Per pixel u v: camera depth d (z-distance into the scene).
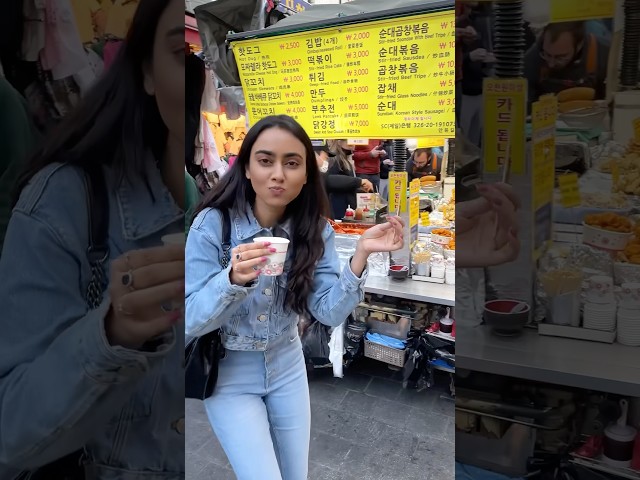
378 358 3.29
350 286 1.63
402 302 3.18
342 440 2.71
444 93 1.92
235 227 1.56
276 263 1.39
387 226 1.61
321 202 1.67
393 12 1.91
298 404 1.65
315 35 2.11
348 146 3.65
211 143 3.05
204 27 2.91
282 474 1.68
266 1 3.04
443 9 1.83
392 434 2.76
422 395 3.20
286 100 2.29
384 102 2.04
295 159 1.51
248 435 1.49
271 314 1.54
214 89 3.05
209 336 1.49
